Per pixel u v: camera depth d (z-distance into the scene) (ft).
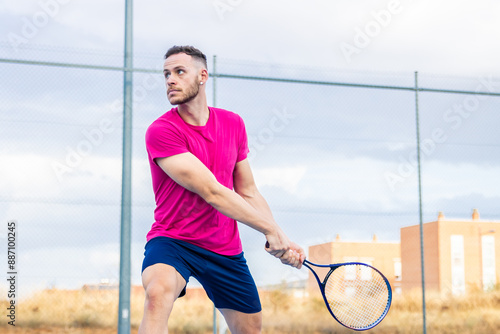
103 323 24.43
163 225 10.19
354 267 15.21
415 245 27.58
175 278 9.55
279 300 26.43
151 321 9.09
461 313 28.58
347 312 15.34
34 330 23.89
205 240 10.14
